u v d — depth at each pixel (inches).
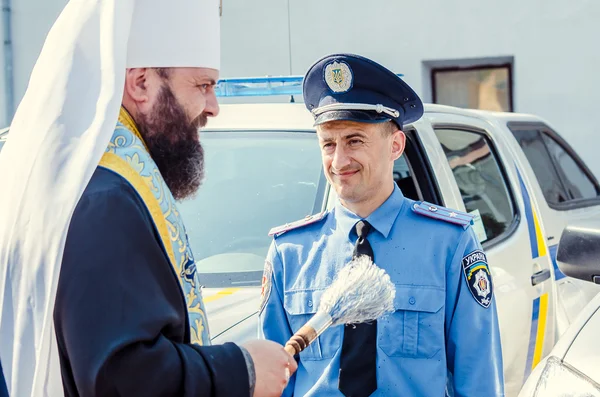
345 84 85.4
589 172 212.1
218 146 135.4
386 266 84.5
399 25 314.2
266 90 146.8
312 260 87.4
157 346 56.9
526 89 306.2
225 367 59.6
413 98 87.6
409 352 81.9
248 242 121.9
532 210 164.9
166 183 68.4
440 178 138.9
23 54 312.0
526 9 302.2
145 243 59.6
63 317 56.3
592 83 298.2
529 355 150.4
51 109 61.4
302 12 320.2
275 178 129.0
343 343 82.6
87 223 57.8
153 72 65.8
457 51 310.7
